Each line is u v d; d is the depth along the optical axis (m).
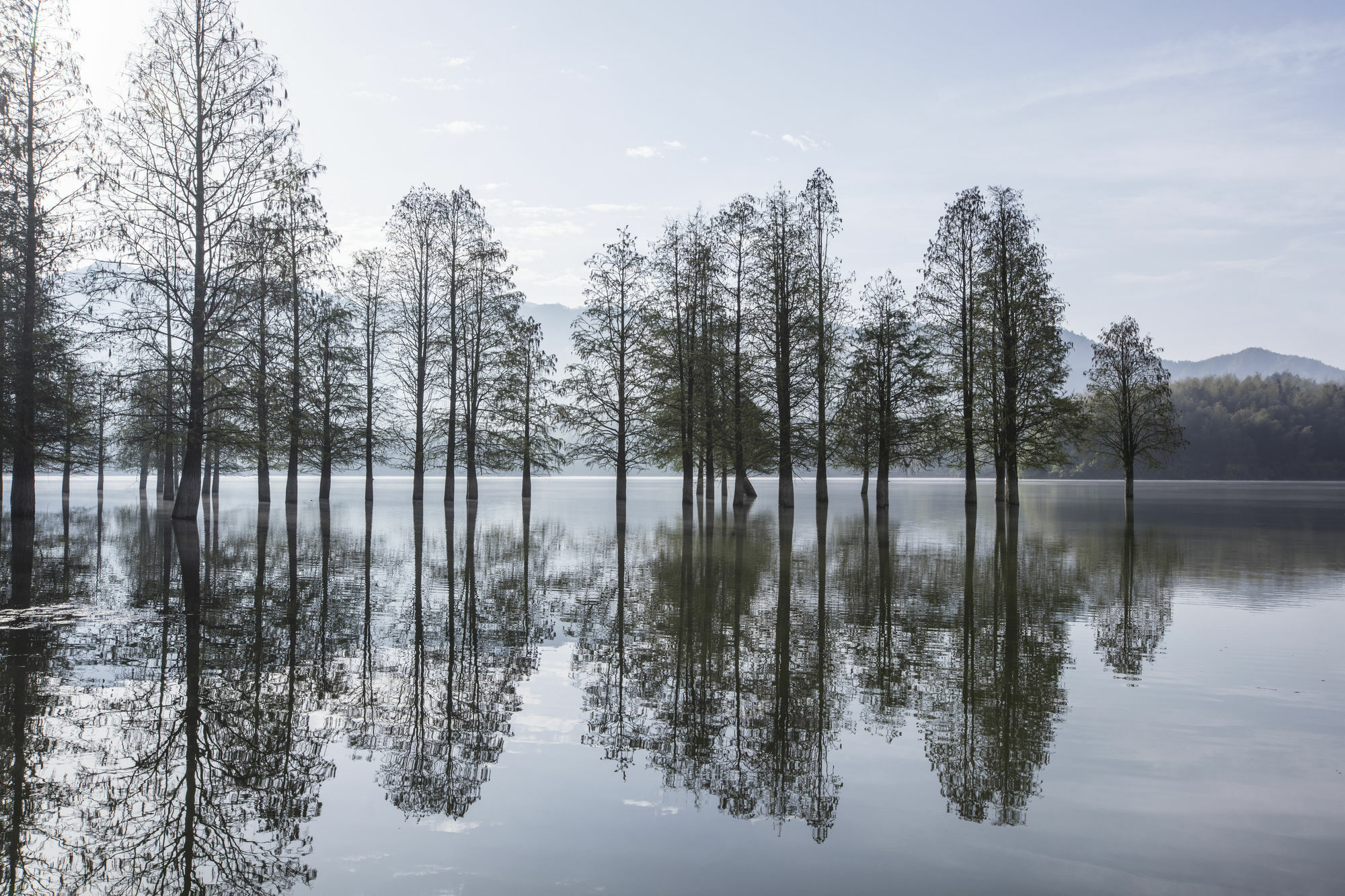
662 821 5.73
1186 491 90.00
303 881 4.80
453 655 10.45
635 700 8.59
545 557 21.39
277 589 15.29
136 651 10.31
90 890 4.71
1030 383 39.41
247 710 8.06
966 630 12.26
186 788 6.20
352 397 40.88
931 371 41.94
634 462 44.69
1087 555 22.92
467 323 45.44
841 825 5.67
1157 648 11.25
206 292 26.86
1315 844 5.41
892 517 40.72
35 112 25.11
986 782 6.46
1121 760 6.95
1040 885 4.80
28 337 24.56
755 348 40.12
